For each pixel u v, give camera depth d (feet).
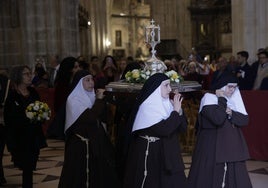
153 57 23.38
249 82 38.14
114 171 21.11
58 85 26.81
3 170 29.50
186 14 116.16
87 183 20.68
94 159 20.72
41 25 53.36
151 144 18.25
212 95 20.16
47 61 52.60
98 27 106.01
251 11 53.93
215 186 19.89
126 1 143.84
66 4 54.34
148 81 18.40
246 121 20.13
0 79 26.12
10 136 22.99
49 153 35.63
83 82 20.90
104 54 108.88
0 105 25.82
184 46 115.44
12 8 54.65
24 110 22.81
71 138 20.99
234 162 19.98
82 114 20.39
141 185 18.13
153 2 115.55
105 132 21.56
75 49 56.34
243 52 40.45
